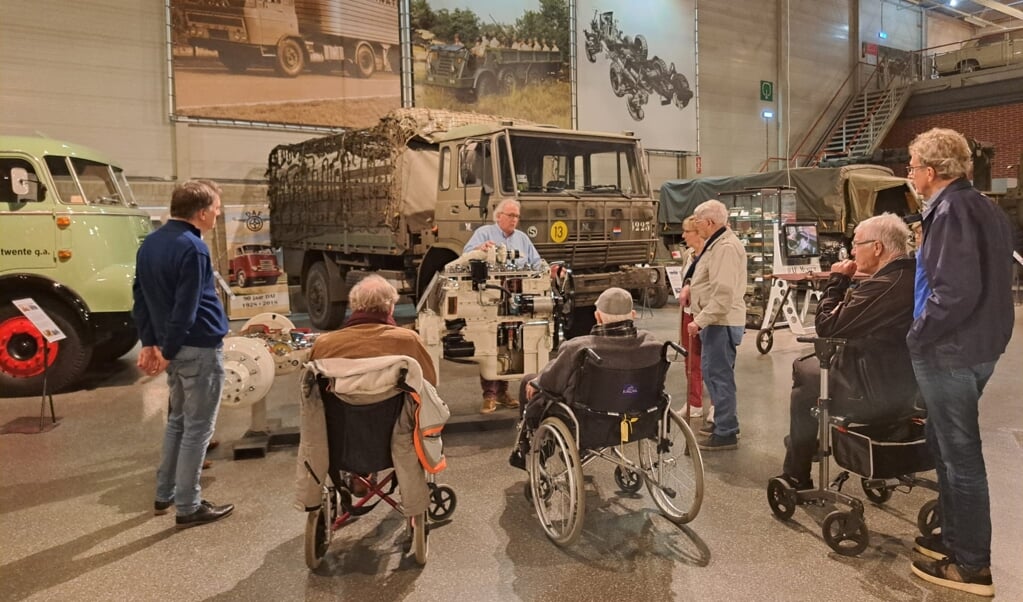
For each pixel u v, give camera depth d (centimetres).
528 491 392
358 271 930
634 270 773
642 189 807
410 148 840
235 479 433
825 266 1009
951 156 269
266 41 1218
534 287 503
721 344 465
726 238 459
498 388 569
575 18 1585
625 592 294
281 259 1157
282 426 529
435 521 367
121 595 298
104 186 727
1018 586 292
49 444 505
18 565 326
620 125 1691
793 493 352
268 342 498
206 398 361
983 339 265
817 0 2155
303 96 1262
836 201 1115
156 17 1130
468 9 1435
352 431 300
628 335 335
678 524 358
